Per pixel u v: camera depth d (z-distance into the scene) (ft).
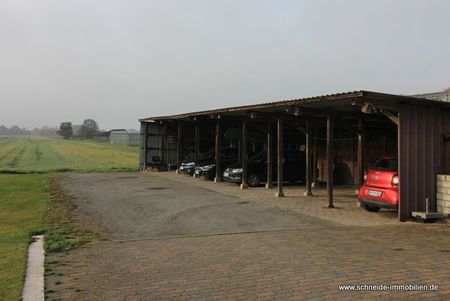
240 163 65.41
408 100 34.50
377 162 38.86
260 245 25.39
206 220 34.58
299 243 25.90
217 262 21.44
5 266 20.38
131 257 22.53
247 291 16.97
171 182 67.46
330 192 42.47
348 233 29.25
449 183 35.19
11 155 160.76
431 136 36.78
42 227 30.14
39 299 16.07
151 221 33.99
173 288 17.40
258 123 64.64
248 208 40.93
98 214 36.81
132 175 80.53
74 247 24.84
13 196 47.37
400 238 27.40
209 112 61.77
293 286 17.52
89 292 16.89
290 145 71.92
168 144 93.97
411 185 35.37
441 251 23.56
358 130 48.01
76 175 78.64
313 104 40.88
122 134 306.96
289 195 51.93
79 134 429.38
